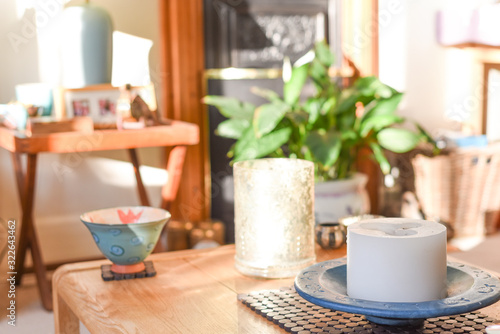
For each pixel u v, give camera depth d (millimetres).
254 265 1149
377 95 2916
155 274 1180
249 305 989
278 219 1130
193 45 3006
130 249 1150
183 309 1004
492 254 2887
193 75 3025
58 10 2768
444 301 803
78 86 2646
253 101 3195
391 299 814
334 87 2988
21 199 2596
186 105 3029
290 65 3268
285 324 893
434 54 3473
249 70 3152
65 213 2887
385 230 863
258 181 1123
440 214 3129
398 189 3283
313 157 2637
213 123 3113
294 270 1145
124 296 1073
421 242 808
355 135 2742
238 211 1165
